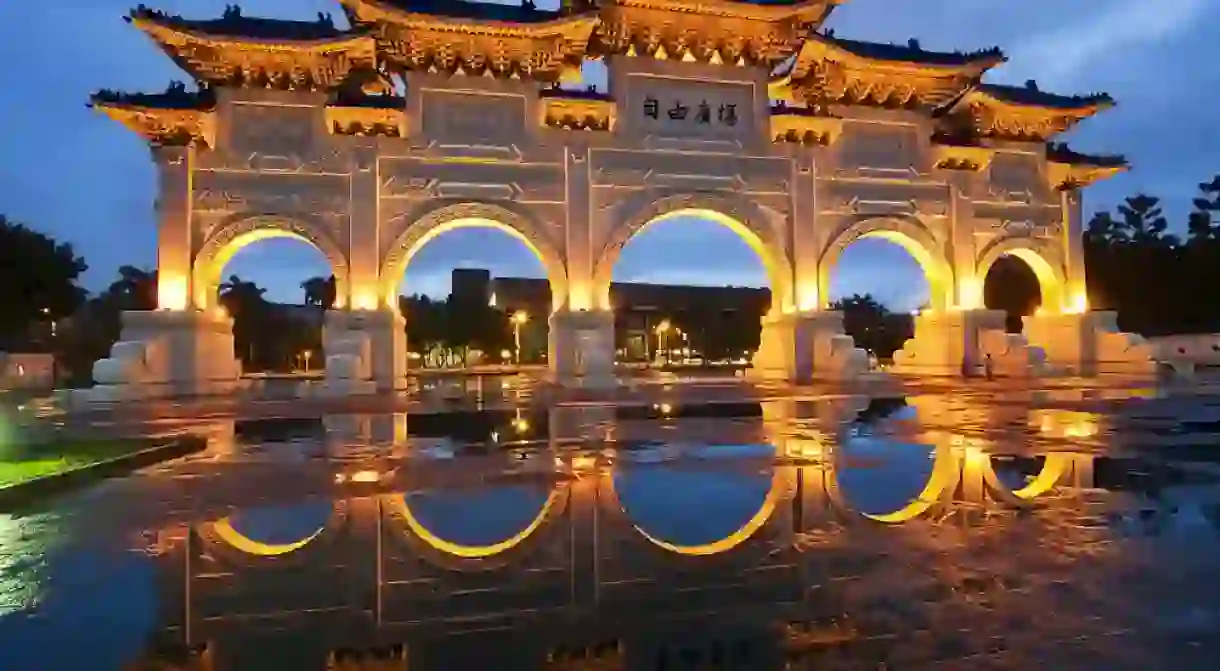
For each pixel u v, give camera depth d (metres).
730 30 40.22
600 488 12.57
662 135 40.38
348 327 36.59
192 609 7.03
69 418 25.55
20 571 8.26
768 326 43.00
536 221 38.88
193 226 36.25
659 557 8.51
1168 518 10.00
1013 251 46.53
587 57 43.34
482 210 38.34
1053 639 5.94
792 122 41.59
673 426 21.73
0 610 7.00
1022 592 7.09
